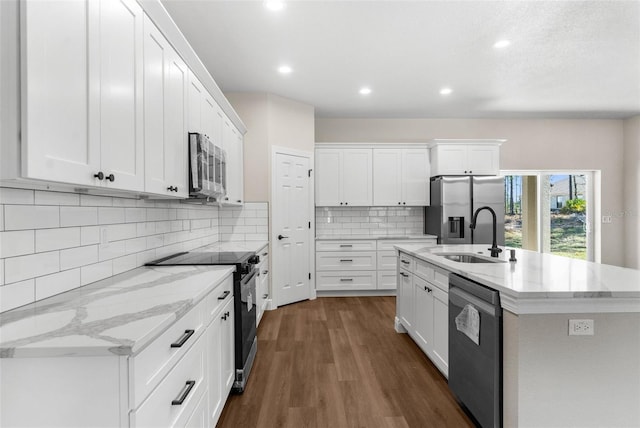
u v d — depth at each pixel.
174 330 1.15
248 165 4.04
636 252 5.30
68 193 1.43
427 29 2.71
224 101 2.89
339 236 4.82
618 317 1.44
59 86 0.97
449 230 4.62
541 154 5.42
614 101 4.53
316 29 2.69
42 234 1.29
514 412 1.45
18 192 1.18
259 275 3.32
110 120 1.23
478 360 1.69
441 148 4.74
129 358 0.87
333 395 2.12
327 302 4.37
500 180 4.66
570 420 1.44
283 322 3.54
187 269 1.97
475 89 4.04
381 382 2.28
